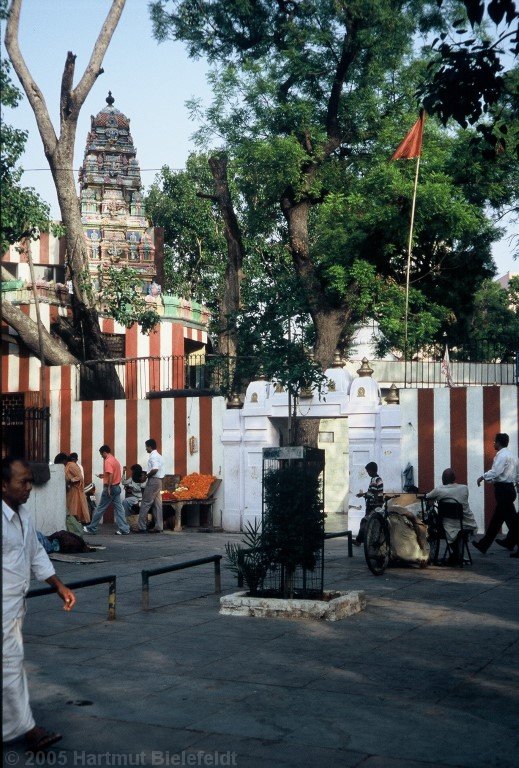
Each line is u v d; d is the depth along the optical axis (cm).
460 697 584
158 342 3300
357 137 2866
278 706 559
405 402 1833
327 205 2722
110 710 549
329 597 931
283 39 2811
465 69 943
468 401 1788
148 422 2184
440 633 801
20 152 1603
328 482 2970
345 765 456
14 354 2612
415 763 459
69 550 1481
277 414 1955
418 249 2847
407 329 2661
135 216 3859
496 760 465
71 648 735
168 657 698
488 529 1461
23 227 2122
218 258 4566
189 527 2084
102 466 2258
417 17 2598
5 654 474
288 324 2266
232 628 822
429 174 2697
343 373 1909
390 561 1277
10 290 3002
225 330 2642
